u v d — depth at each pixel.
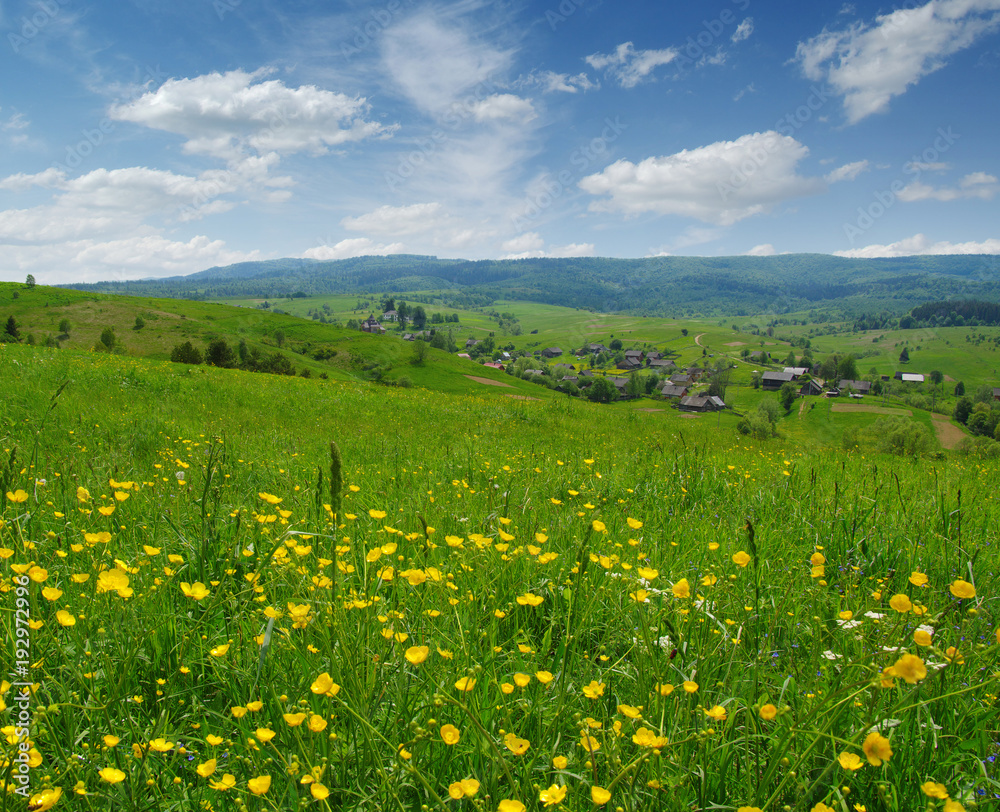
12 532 3.09
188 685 2.29
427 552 3.17
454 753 1.81
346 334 140.12
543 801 1.50
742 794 1.77
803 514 5.04
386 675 2.04
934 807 1.35
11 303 124.31
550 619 2.83
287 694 2.08
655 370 185.75
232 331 125.94
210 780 1.70
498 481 6.00
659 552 3.72
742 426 72.12
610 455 8.89
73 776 1.70
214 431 8.51
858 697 1.94
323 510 4.00
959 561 3.77
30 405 9.00
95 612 2.54
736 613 2.79
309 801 1.48
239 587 3.01
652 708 1.92
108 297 141.75
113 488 4.10
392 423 13.10
